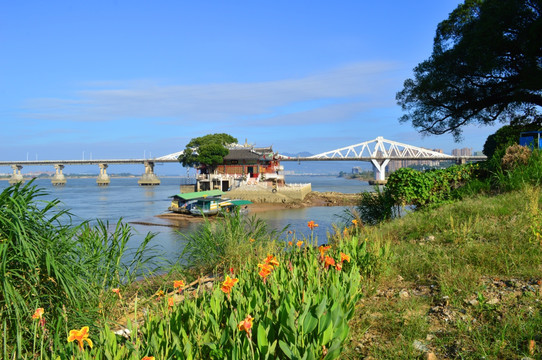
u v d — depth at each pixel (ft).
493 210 27.58
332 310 9.84
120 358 8.97
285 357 9.35
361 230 30.91
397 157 533.14
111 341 9.52
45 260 12.42
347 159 525.34
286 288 12.82
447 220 27.32
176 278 22.54
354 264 16.55
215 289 12.59
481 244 20.36
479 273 16.89
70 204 198.80
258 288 13.23
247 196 205.87
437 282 16.56
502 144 83.46
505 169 40.19
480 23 80.12
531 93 82.33
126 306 17.12
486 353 10.62
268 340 9.68
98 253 16.51
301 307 10.48
